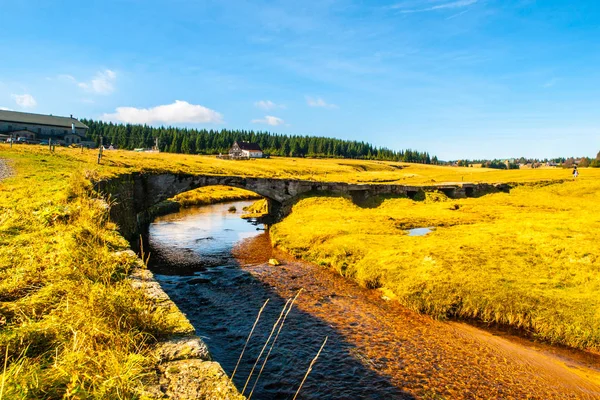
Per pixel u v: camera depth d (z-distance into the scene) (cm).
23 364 477
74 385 439
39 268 872
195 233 3856
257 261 2716
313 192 4894
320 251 2745
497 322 1659
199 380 519
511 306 1672
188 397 479
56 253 963
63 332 585
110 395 457
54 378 467
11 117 10438
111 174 3145
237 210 5834
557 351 1438
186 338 641
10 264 893
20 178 2458
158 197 4016
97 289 709
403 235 3152
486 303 1717
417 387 1205
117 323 609
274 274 2372
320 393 1163
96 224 1364
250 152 17375
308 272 2414
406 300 1839
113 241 1232
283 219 4291
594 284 1814
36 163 3469
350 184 5175
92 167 3300
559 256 2239
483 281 1895
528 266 2106
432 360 1364
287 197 4753
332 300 1925
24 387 429
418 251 2428
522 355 1406
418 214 4434
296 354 1386
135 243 3117
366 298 1952
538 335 1544
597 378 1269
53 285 770
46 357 528
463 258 2234
